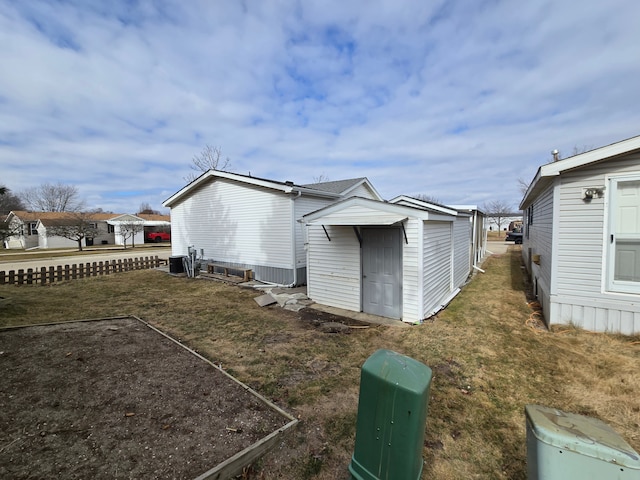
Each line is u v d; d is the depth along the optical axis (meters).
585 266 5.35
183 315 6.93
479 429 2.97
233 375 4.05
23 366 4.12
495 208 53.38
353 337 5.48
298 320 6.54
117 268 13.56
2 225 17.98
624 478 1.48
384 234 6.67
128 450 2.55
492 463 2.54
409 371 1.93
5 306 7.54
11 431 2.77
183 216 14.08
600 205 5.17
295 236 9.95
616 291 5.12
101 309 7.42
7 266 16.22
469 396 3.55
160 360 4.43
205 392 3.55
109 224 38.34
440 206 9.04
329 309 7.33
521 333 5.53
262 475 2.42
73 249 30.02
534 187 6.87
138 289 9.88
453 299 8.22
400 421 1.85
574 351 4.68
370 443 1.96
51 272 11.17
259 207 10.82
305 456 2.61
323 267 7.73
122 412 3.12
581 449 1.57
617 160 5.01
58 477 2.25
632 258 5.00
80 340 5.18
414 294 6.29
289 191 9.57
